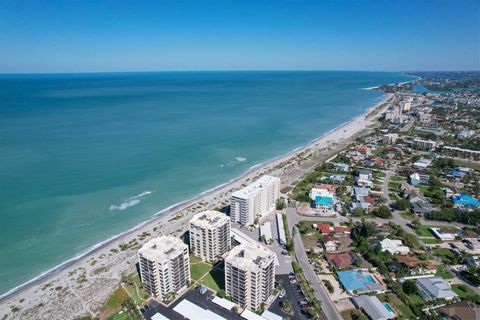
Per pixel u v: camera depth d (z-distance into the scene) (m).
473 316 121.56
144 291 140.12
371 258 158.88
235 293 129.88
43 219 195.75
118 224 195.62
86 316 127.62
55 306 133.38
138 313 127.62
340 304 132.25
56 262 161.88
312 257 163.00
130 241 178.75
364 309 127.25
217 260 161.75
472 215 196.62
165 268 131.25
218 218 164.38
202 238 159.00
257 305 127.62
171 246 138.12
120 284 145.25
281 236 181.25
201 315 124.88
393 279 146.25
